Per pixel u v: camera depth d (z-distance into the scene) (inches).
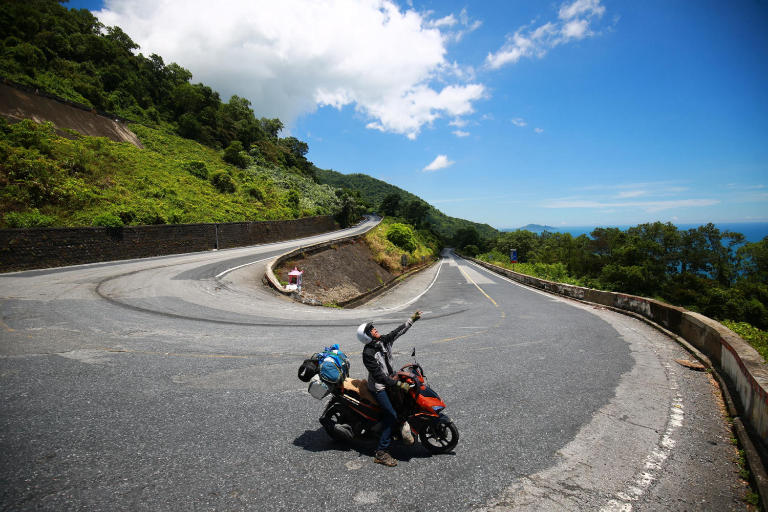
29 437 151.4
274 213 1972.2
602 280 2213.3
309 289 851.4
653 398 217.8
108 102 2396.7
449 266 2423.7
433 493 128.0
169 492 121.7
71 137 1537.9
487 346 338.3
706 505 125.5
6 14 2241.6
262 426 173.3
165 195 1390.3
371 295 1076.5
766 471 137.1
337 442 163.0
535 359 296.2
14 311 386.9
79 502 114.1
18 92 1507.1
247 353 291.6
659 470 145.8
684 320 358.3
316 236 2228.1
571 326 442.6
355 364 280.2
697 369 270.8
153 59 3444.9
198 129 2861.7
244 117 4215.1
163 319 402.6
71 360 251.1
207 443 155.5
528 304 682.8
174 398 199.8
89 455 141.1
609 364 283.7
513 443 164.6
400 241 2316.7
